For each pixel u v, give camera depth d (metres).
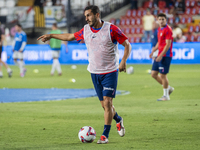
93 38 19.22
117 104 33.28
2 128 23.30
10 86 50.44
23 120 26.05
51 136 20.91
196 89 43.28
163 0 112.50
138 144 18.69
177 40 94.44
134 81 54.16
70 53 96.75
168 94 35.81
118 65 19.69
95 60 19.44
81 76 64.56
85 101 35.69
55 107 31.98
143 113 28.38
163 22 33.88
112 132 22.02
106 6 114.69
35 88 47.75
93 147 18.16
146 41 94.25
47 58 98.38
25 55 100.06
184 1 109.94
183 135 20.73
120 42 19.16
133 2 112.50
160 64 34.84
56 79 59.81
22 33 64.62
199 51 88.44
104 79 19.47
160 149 17.56
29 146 18.48
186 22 106.81
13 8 106.25
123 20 110.00
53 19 104.31
